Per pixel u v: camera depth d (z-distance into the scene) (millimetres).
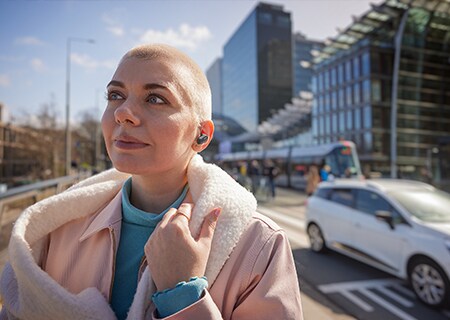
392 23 26281
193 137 911
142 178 961
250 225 889
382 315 3549
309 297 3961
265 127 44188
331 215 5648
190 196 969
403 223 4324
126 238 927
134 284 875
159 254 752
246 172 18734
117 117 823
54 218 1024
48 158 25234
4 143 22109
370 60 27844
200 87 934
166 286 743
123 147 829
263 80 65250
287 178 20000
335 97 32219
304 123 39875
